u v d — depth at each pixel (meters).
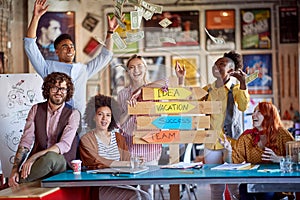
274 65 9.45
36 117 4.76
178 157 4.40
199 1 9.50
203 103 4.27
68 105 5.03
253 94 9.45
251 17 9.44
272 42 9.42
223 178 3.71
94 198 4.39
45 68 5.58
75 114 4.72
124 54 5.36
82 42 9.25
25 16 8.93
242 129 5.24
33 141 4.77
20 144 4.76
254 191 3.83
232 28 9.45
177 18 9.39
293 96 9.42
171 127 4.29
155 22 9.22
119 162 4.33
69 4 9.22
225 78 5.21
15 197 3.49
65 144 4.54
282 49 9.45
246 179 3.71
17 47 8.91
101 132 4.45
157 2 9.30
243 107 5.18
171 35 9.27
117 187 4.38
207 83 4.77
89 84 5.41
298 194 4.27
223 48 9.40
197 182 3.72
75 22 9.23
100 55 5.46
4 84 6.24
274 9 9.45
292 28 9.43
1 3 8.47
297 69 9.41
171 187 4.38
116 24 5.40
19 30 8.91
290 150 4.02
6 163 6.15
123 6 5.14
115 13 4.69
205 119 4.27
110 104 4.42
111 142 4.42
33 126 4.77
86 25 9.27
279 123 4.59
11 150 6.17
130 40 4.66
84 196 4.20
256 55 9.45
